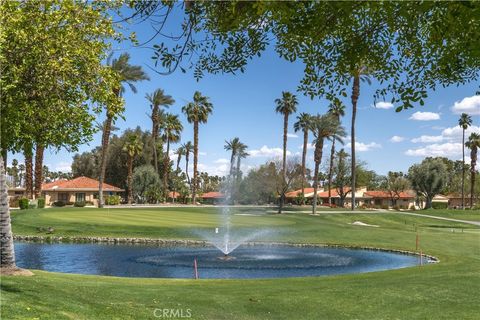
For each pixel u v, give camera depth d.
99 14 13.19
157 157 95.31
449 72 5.24
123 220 39.22
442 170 88.44
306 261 22.62
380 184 124.94
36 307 8.20
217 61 5.77
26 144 14.38
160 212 51.50
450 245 27.58
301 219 48.78
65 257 24.00
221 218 46.03
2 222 13.06
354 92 63.38
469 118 95.12
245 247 28.86
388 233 34.91
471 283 12.95
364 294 11.66
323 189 125.38
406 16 3.96
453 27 4.05
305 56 5.32
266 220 44.78
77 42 13.22
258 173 81.38
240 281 14.53
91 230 34.00
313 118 63.41
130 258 23.47
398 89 5.48
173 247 28.61
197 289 12.51
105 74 14.08
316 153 62.94
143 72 52.47
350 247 28.89
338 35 4.89
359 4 4.04
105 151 63.66
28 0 12.50
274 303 10.75
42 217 39.69
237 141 87.00
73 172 102.25
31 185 58.59
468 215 67.50
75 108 14.05
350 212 62.53
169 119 94.94
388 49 5.27
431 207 88.94
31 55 12.52
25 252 25.92
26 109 13.03
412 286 12.59
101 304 9.38
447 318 9.32
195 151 86.00
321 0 4.02
